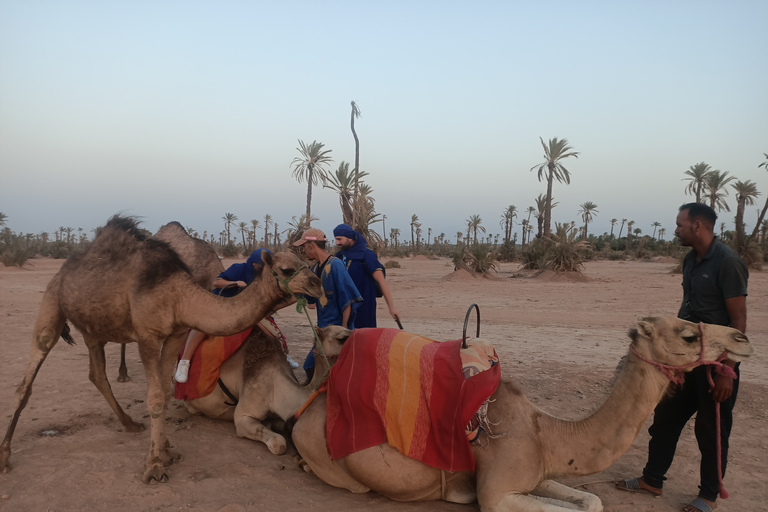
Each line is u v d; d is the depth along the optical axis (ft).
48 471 14.96
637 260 208.95
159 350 15.43
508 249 175.01
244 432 17.47
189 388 18.57
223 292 20.11
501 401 13.12
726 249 13.71
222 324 14.79
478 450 12.82
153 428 15.01
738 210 159.63
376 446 13.25
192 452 16.76
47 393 22.43
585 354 31.30
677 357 12.13
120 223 15.85
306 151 164.55
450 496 13.66
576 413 21.24
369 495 14.43
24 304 50.14
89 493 13.91
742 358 11.90
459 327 40.47
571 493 13.05
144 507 13.42
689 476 16.25
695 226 14.07
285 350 19.49
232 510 13.29
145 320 14.94
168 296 14.93
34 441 17.22
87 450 16.40
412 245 328.90
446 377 13.08
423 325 41.39
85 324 15.93
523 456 12.54
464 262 94.99
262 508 13.51
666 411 14.73
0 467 14.79
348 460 13.50
